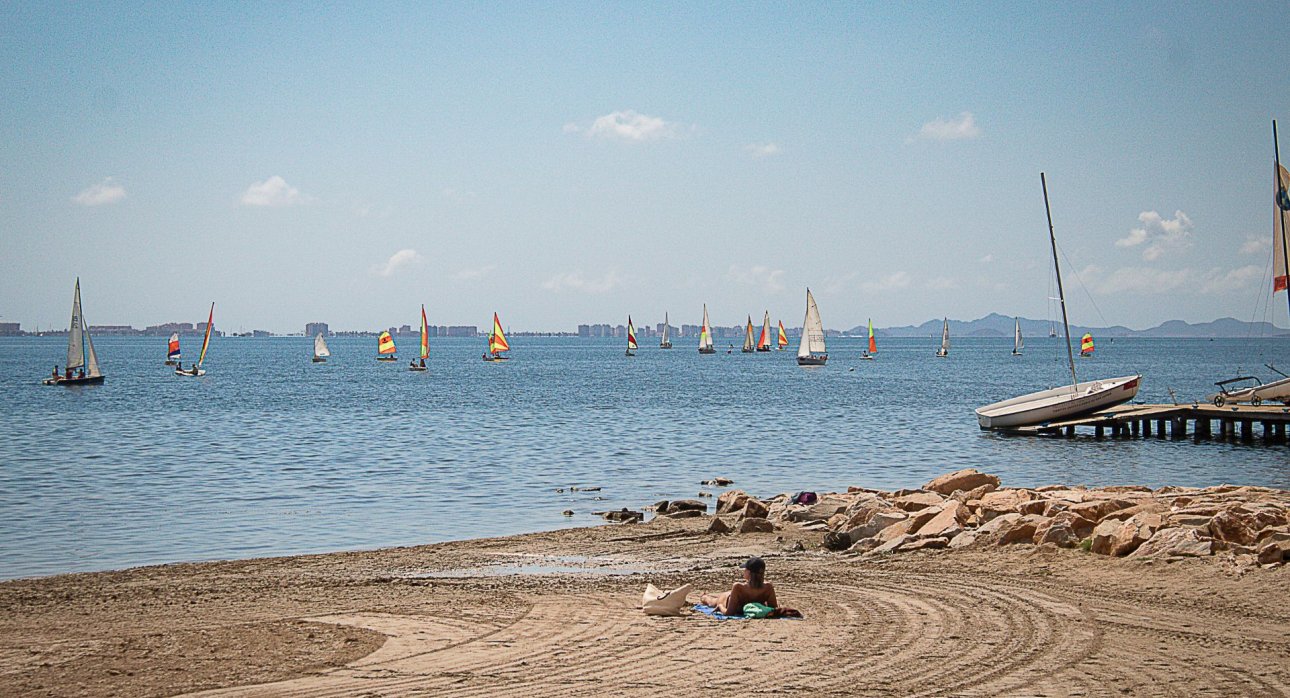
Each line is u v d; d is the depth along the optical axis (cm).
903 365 17688
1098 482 3962
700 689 1218
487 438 5294
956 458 4650
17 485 3469
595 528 2731
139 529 2712
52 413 6844
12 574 2178
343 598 1809
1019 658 1331
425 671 1305
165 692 1218
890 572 1989
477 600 1781
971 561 2064
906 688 1212
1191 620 1520
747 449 4894
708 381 11988
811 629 1513
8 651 1412
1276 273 5603
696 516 2947
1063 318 6100
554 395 9238
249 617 1652
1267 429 5481
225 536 2631
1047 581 1839
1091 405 5766
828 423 6347
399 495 3356
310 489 3453
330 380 12300
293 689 1229
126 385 10700
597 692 1210
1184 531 1939
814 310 16200
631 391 9888
